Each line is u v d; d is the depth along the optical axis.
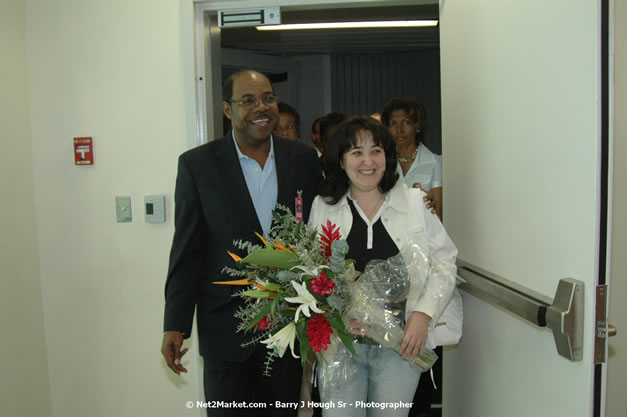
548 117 0.98
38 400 1.94
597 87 0.82
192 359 1.93
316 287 1.07
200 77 1.85
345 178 1.40
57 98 1.90
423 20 3.02
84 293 1.96
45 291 1.98
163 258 1.91
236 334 1.42
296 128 2.47
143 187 1.90
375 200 1.39
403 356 1.23
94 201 1.92
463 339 1.59
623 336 1.57
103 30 1.87
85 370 1.99
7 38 1.80
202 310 1.46
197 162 1.44
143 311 1.94
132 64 1.87
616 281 1.55
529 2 1.04
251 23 1.83
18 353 1.84
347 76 4.71
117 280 1.94
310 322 1.09
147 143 1.88
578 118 0.87
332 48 4.29
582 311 0.88
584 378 0.89
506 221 1.18
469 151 1.43
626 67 1.49
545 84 0.98
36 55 1.90
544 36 0.98
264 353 1.45
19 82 1.86
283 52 4.45
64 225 1.95
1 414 1.74
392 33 3.60
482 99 1.32
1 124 1.77
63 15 1.87
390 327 1.22
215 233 1.42
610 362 1.58
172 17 1.84
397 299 1.24
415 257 1.27
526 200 1.08
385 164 1.34
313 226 1.41
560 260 0.94
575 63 0.88
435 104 4.60
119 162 1.90
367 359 1.32
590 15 0.83
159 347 1.95
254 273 1.21
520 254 1.11
